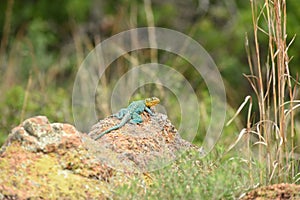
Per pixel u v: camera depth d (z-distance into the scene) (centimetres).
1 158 839
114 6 2167
